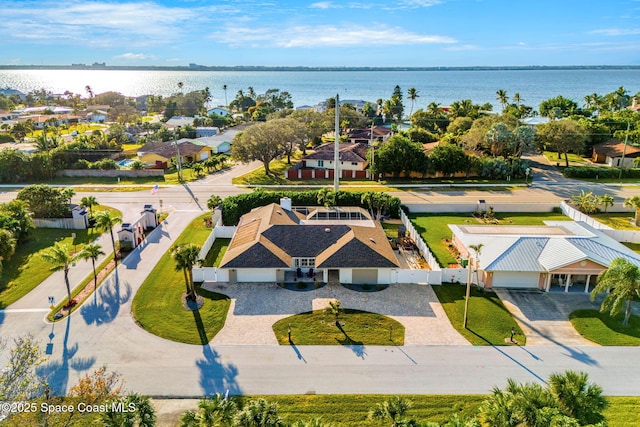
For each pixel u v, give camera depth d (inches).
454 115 5334.6
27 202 2340.1
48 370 1214.3
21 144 4945.9
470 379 1198.3
